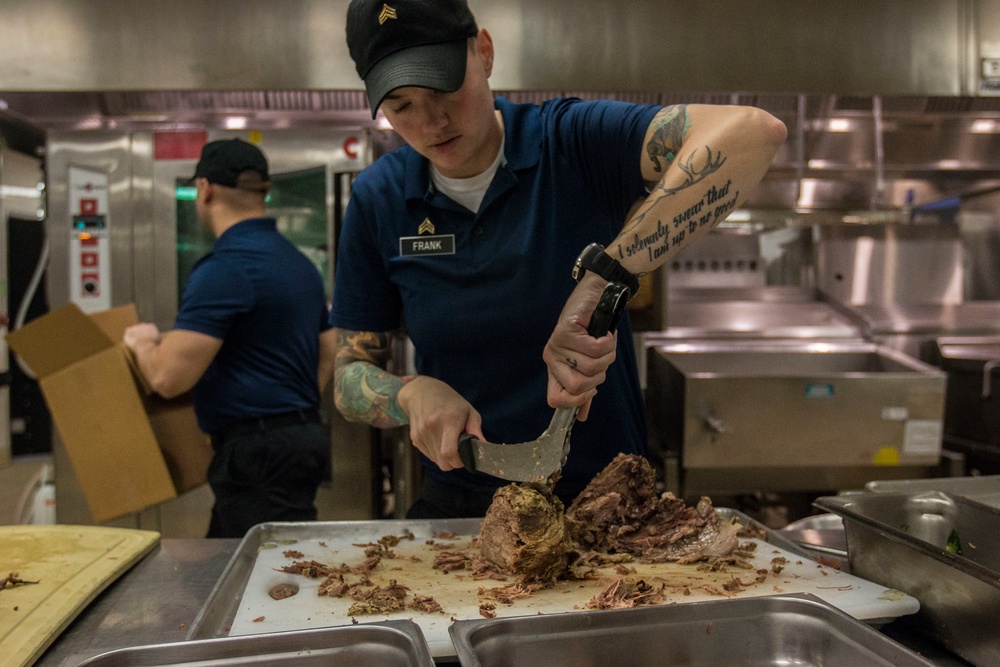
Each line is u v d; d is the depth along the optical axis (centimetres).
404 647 83
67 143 309
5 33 310
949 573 98
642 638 90
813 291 399
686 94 331
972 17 337
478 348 145
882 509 120
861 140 371
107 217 311
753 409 291
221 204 221
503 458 113
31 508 322
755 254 410
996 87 338
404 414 132
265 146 311
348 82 314
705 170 105
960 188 419
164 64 312
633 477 140
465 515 159
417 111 116
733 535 132
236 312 204
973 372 341
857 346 363
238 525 209
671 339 362
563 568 121
